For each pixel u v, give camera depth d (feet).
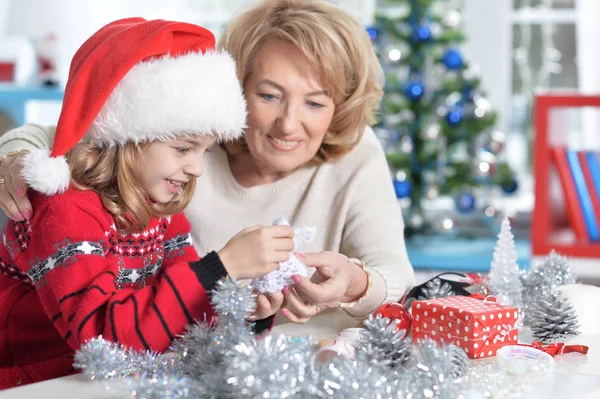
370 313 4.49
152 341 3.29
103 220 3.73
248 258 3.42
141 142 3.70
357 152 5.27
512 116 13.79
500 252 4.51
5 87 10.79
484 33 13.67
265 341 2.86
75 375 3.33
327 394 2.79
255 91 4.70
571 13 13.50
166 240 4.27
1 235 4.09
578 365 3.56
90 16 13.23
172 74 3.58
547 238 9.21
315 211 5.22
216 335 3.14
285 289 3.72
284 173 5.27
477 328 3.59
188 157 3.78
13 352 4.09
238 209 5.32
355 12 13.98
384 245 4.98
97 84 3.55
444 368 3.05
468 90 11.29
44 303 3.51
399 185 10.92
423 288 4.36
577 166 9.41
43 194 3.71
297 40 4.55
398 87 11.24
